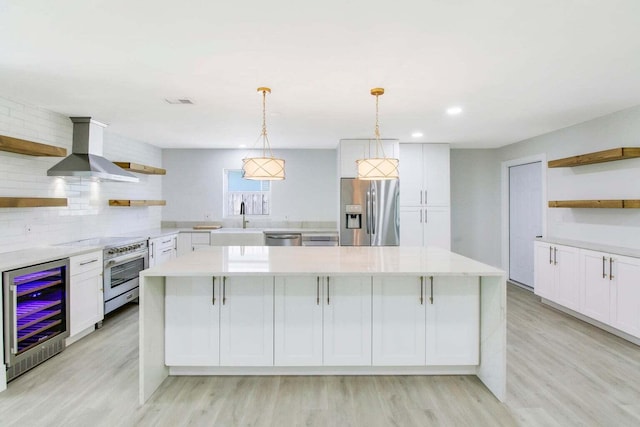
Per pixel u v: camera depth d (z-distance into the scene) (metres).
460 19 1.90
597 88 2.98
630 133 3.56
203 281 2.55
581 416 2.13
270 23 1.93
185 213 6.23
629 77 2.73
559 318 3.92
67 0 1.70
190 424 2.05
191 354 2.57
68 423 2.05
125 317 3.97
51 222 3.71
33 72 2.61
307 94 3.15
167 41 2.13
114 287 3.83
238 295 2.56
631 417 2.12
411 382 2.55
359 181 5.34
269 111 3.72
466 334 2.59
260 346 2.57
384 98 3.28
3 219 3.16
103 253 3.62
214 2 1.73
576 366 2.77
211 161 6.22
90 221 4.32
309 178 6.24
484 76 2.71
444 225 5.62
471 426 2.04
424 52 2.30
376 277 2.57
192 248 5.67
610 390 2.42
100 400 2.30
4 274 2.45
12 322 2.47
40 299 2.89
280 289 2.56
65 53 2.29
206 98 3.27
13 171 3.27
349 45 2.20
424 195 5.61
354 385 2.50
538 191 5.21
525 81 2.82
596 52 2.29
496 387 2.34
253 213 6.28
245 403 2.27
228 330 2.56
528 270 5.46
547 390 2.42
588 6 1.77
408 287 2.57
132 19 1.88
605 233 3.88
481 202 6.18
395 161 2.96
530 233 5.40
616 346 3.15
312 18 1.88
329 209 6.26
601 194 3.91
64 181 3.90
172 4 1.74
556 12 1.83
